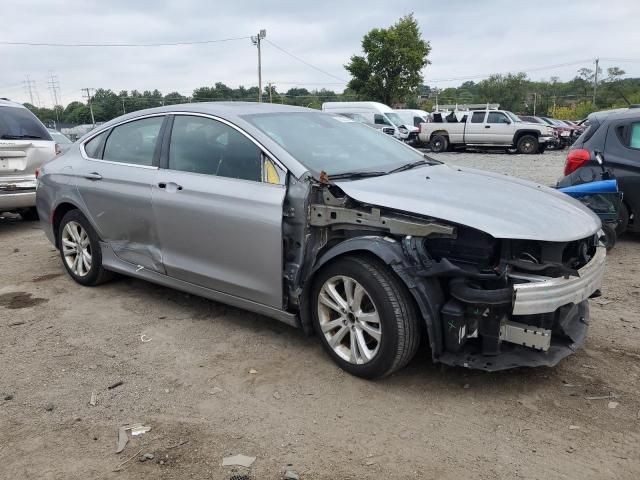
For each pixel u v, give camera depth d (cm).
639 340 416
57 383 367
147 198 460
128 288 547
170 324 458
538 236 321
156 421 323
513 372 369
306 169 379
